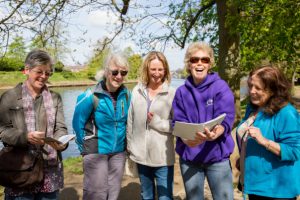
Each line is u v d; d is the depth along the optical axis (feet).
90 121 12.29
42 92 10.57
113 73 11.91
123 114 12.41
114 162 12.55
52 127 10.54
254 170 8.98
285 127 8.58
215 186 10.59
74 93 122.11
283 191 8.63
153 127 12.00
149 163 12.16
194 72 10.63
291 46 20.51
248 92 9.36
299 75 69.21
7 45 21.79
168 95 12.06
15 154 10.00
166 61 12.10
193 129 9.66
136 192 17.04
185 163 10.85
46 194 10.55
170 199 12.29
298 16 18.53
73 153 33.22
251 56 19.10
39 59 10.12
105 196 12.32
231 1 18.89
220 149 10.46
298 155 8.43
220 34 21.61
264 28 18.24
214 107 10.52
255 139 8.58
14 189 10.10
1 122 10.03
